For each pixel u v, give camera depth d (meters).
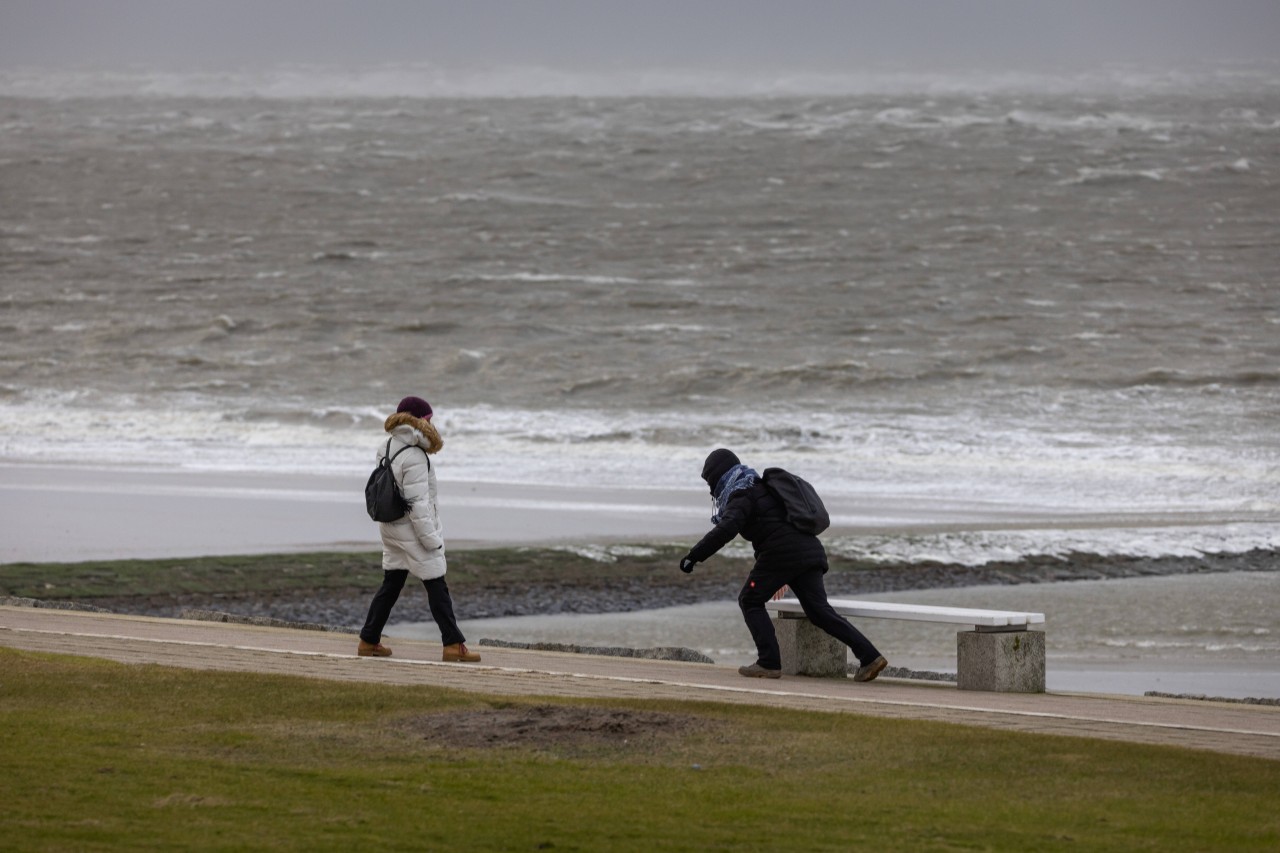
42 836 21.02
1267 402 178.12
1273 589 84.50
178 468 135.38
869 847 21.33
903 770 26.11
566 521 104.12
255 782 24.67
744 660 65.00
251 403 190.75
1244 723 32.00
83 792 23.64
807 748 27.69
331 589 80.56
